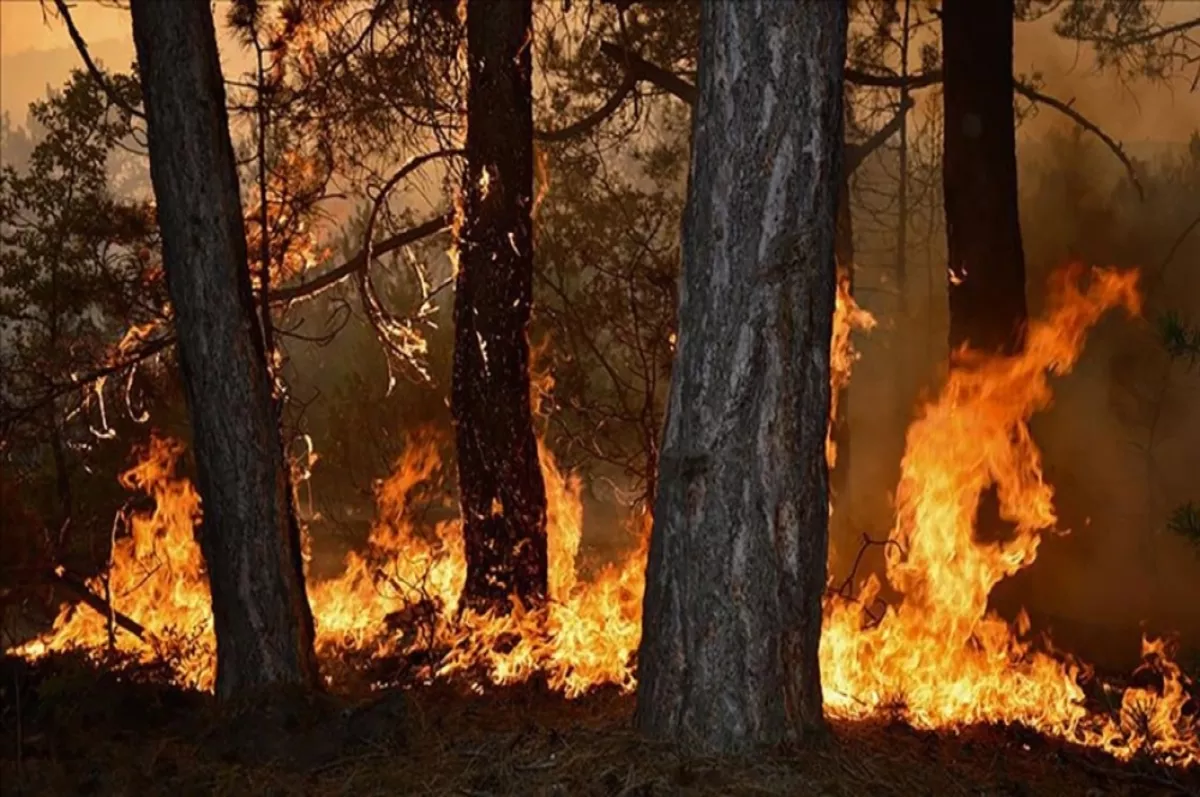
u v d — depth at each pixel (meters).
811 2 5.98
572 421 13.72
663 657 6.16
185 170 6.88
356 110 11.07
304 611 7.20
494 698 8.02
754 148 5.96
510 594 10.80
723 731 6.03
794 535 6.09
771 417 6.03
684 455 6.11
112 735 6.84
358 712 6.73
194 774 6.27
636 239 12.21
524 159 10.94
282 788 6.10
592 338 13.20
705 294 6.06
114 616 9.09
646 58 15.57
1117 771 7.14
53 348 12.87
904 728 7.30
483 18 10.80
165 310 11.98
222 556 7.02
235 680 7.00
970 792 6.19
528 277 11.02
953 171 11.37
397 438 16.38
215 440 6.97
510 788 5.86
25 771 6.25
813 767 5.93
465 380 10.92
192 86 6.88
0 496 6.89
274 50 10.11
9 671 7.40
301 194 11.12
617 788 5.74
